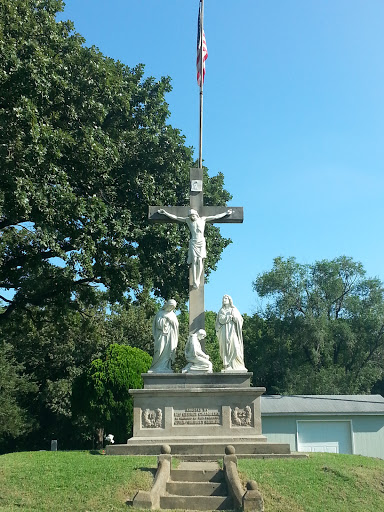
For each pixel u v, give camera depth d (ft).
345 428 88.48
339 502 35.96
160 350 51.60
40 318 92.38
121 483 36.76
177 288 80.28
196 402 48.34
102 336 135.54
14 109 59.00
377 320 146.10
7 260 79.66
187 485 36.81
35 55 62.75
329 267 151.02
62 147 65.16
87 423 132.46
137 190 76.95
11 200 60.29
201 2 68.23
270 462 41.96
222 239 86.94
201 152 61.57
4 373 131.75
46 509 33.76
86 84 70.79
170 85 82.33
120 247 72.18
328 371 141.49
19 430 136.56
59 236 65.62
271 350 152.56
